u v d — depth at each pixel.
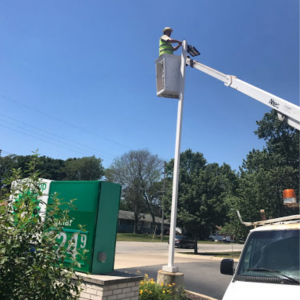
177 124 7.80
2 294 3.07
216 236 64.50
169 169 46.50
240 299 3.13
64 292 3.37
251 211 20.77
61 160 77.81
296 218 4.18
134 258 15.84
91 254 4.78
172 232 7.14
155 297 5.98
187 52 8.33
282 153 24.28
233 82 6.93
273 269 3.48
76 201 5.12
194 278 10.27
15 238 3.28
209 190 24.62
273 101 6.04
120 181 57.38
